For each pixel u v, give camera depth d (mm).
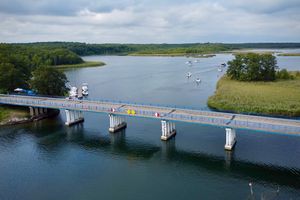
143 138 73375
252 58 144000
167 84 156000
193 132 76125
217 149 65312
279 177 52656
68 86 152875
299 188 48969
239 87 125375
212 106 101688
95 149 67312
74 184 51938
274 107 90750
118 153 64938
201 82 159000
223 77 160625
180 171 56031
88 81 173000
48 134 77375
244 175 53781
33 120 89125
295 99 99688
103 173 55812
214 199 46250
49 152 65875
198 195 47531
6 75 103812
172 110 77500
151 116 71062
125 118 85875
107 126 83188
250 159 59781
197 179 52844
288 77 146625
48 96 99438
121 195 48062
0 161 61312
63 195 48469
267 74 143875
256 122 64438
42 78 100625
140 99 118125
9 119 87625
